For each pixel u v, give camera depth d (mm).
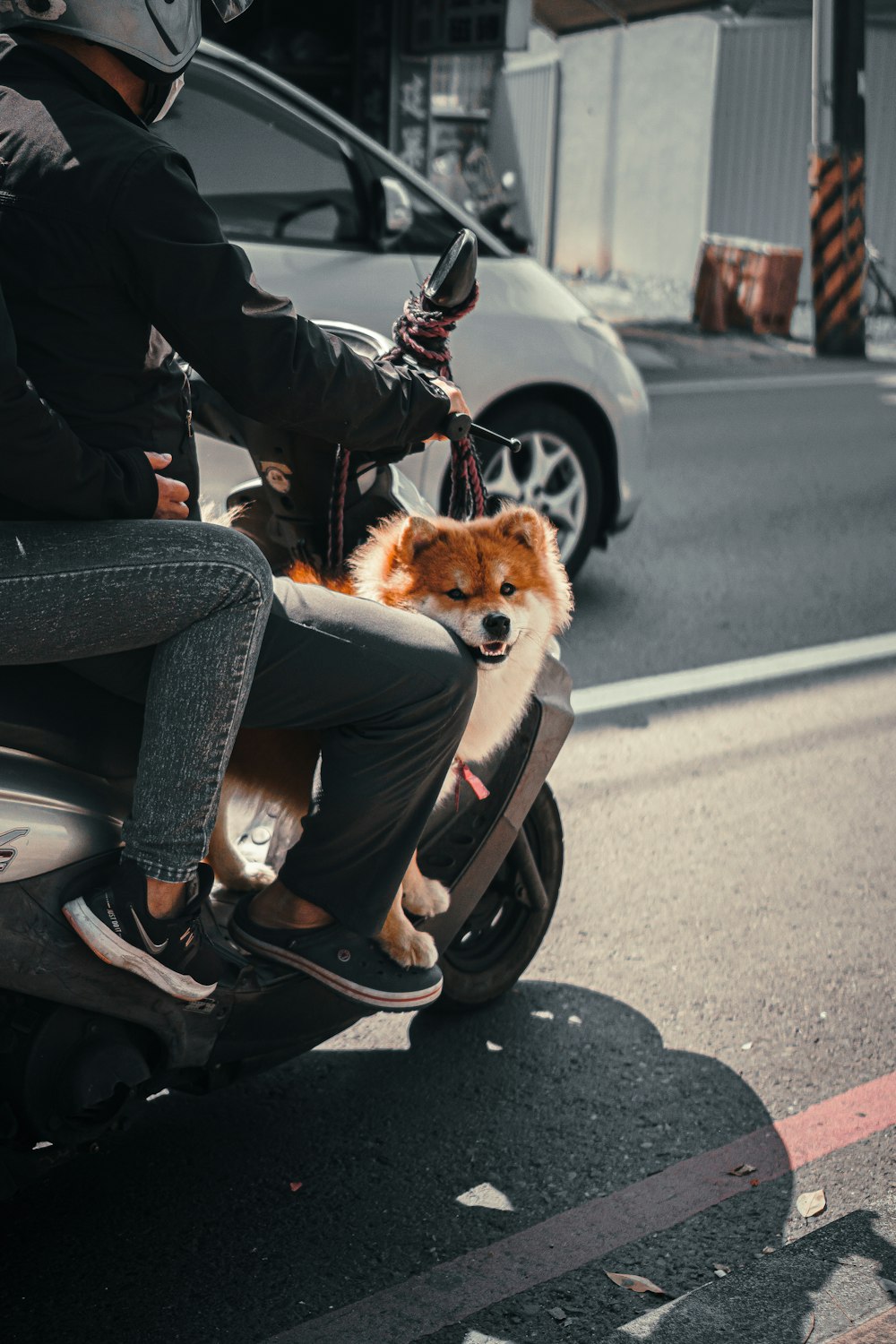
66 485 1890
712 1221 2449
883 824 4141
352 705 2166
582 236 20516
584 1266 2326
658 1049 3014
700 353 14438
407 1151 2656
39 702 2080
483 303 5691
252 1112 2783
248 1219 2447
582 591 6262
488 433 2418
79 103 1925
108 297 1938
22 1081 2055
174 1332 2162
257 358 1995
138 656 2057
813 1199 2506
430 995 2438
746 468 8945
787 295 15859
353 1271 2314
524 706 2713
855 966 3357
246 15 12805
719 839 4012
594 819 4105
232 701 2016
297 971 2369
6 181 1887
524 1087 2873
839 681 5285
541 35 20594
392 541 2617
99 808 2119
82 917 1992
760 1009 3168
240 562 1983
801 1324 2168
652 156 18922
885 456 9438
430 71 13109
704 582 6480
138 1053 2141
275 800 2443
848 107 13938
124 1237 2393
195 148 5137
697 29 17766
